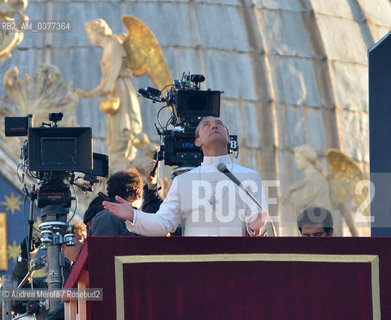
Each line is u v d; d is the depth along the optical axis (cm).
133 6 11906
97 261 2217
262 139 11506
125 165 9981
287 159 11469
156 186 3316
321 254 2270
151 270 2230
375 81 3231
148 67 10494
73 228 3238
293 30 12538
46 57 11125
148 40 10519
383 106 3188
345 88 12300
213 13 12206
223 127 2533
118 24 11662
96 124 10644
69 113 10294
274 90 11894
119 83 10312
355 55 12725
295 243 2270
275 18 12538
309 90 12100
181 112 3259
